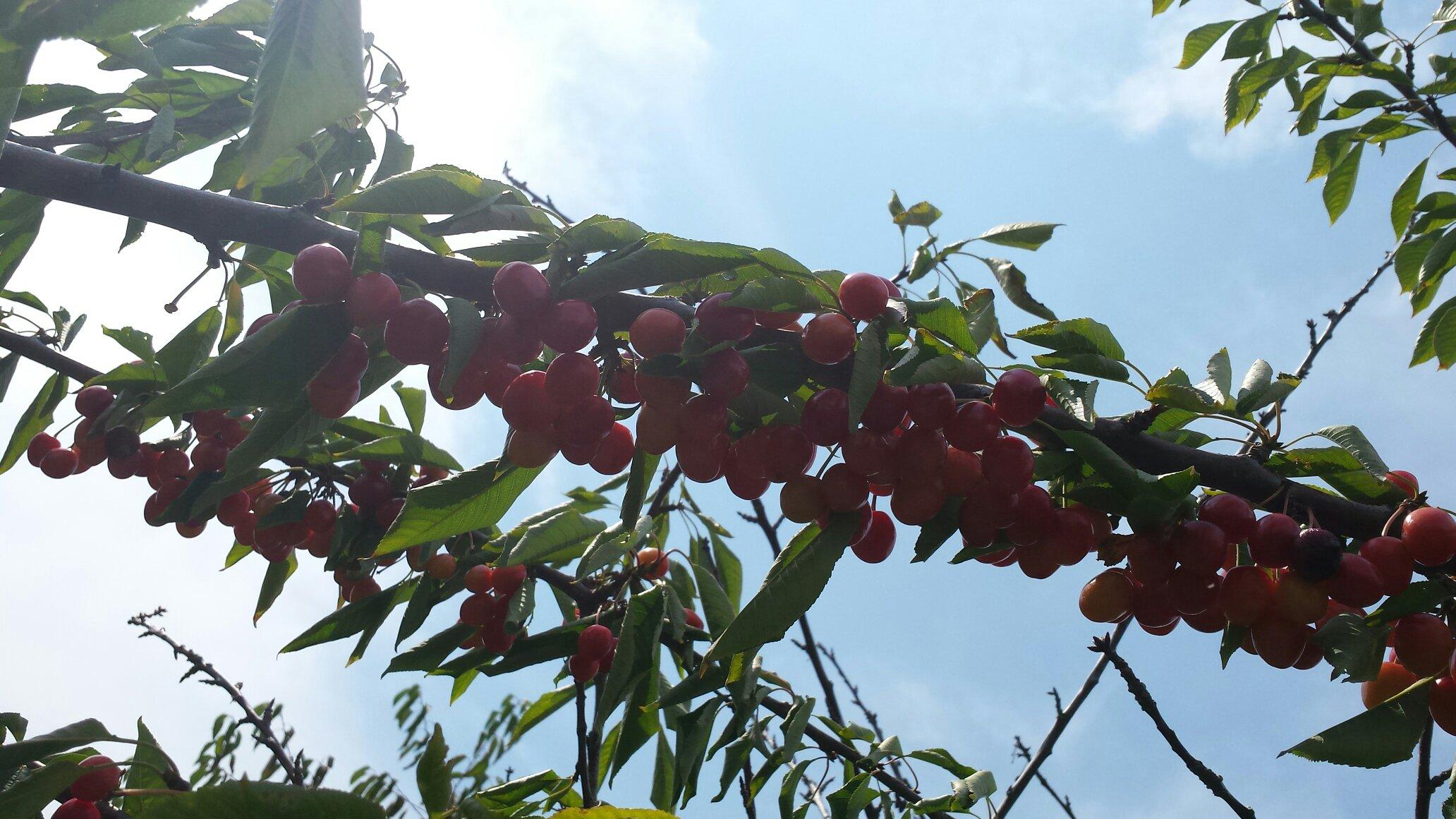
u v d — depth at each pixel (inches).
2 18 48.3
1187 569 80.0
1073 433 80.0
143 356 126.8
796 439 80.0
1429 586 75.0
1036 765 146.8
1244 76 184.1
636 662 125.3
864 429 79.4
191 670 150.6
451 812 59.5
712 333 74.3
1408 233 176.7
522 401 78.1
